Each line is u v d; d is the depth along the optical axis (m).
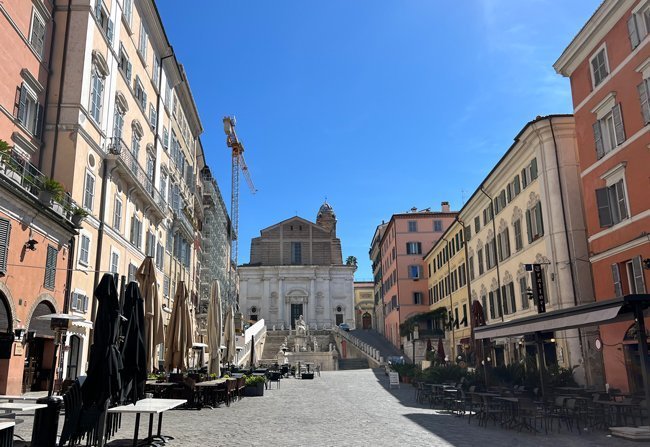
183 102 45.12
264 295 86.81
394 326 71.50
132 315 9.70
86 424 9.22
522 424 13.91
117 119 28.17
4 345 17.05
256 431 13.10
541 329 14.68
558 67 26.09
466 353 42.72
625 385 20.84
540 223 28.89
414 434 12.95
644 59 20.16
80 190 23.23
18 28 20.39
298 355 56.91
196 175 52.94
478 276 42.28
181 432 12.73
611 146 22.81
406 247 69.62
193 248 50.34
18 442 9.98
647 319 19.55
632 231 20.97
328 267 87.69
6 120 19.72
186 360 19.66
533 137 28.88
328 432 13.08
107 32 26.38
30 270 18.41
